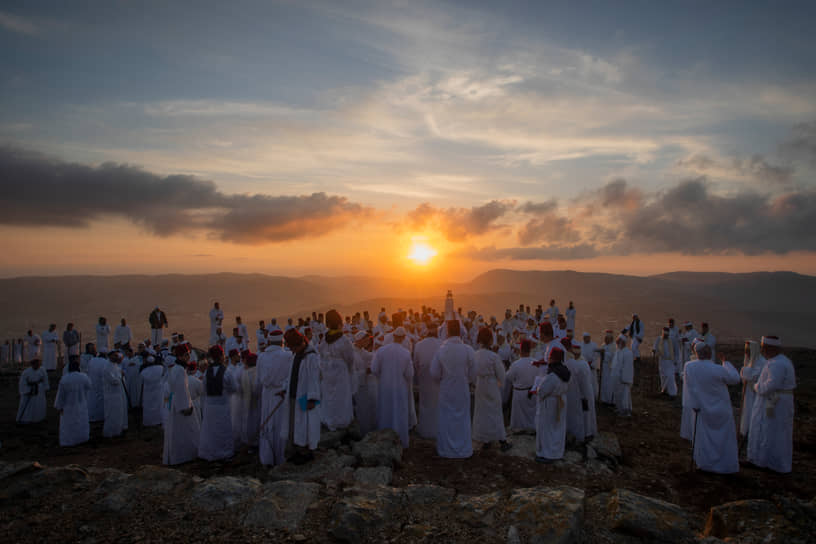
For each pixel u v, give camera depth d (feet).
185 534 14.55
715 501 19.95
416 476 21.56
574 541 14.05
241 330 61.62
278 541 14.29
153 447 31.55
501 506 16.26
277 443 23.32
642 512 15.19
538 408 24.17
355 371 28.86
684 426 29.53
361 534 14.53
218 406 26.12
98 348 68.74
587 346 43.83
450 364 24.32
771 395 23.49
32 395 39.29
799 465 24.36
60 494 17.35
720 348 67.72
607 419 35.55
